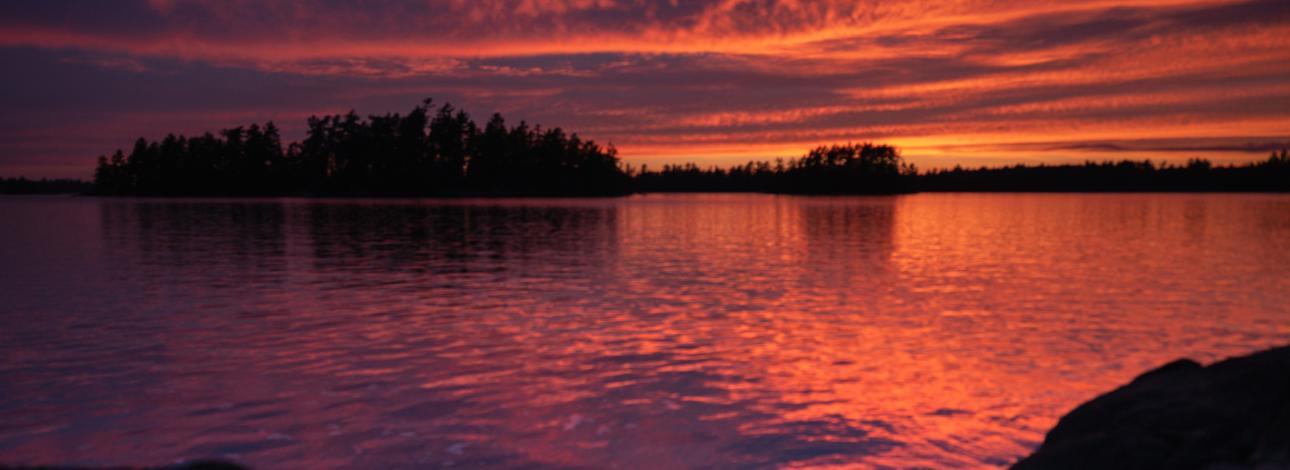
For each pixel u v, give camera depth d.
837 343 10.71
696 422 7.20
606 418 7.32
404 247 27.36
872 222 46.62
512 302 14.43
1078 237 32.22
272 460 6.19
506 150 154.00
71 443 6.55
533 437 6.76
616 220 48.91
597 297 15.09
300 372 9.01
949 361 9.60
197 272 19.33
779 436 6.81
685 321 12.42
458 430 6.95
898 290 16.05
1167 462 4.58
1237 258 22.33
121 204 94.56
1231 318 12.50
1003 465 6.16
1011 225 42.62
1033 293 15.53
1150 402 5.35
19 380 8.55
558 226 41.53
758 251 25.78
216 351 10.10
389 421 7.19
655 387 8.41
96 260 22.34
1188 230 36.38
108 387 8.30
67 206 85.94
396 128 151.12
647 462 6.20
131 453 6.31
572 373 9.02
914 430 6.98
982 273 19.12
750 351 10.20
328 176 156.50
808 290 16.09
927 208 77.50
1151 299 14.58
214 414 7.37
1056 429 5.79
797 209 73.69
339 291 15.91
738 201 113.75
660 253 25.05
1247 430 4.62
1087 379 8.74
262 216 55.50
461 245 28.28
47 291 15.73
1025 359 9.72
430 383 8.55
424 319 12.58
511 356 9.89
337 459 6.21
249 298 14.85
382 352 10.11
